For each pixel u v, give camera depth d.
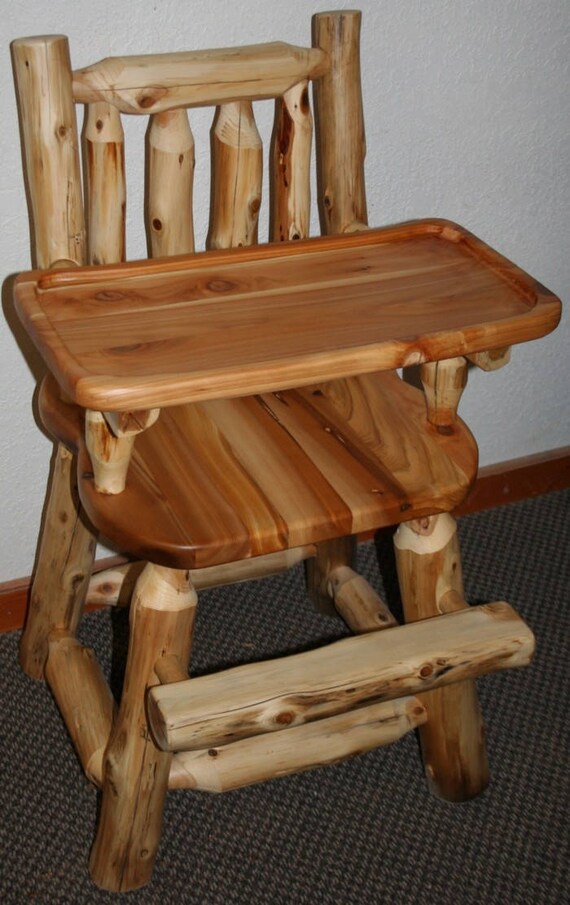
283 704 0.90
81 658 1.18
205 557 0.85
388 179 1.28
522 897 1.08
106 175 0.99
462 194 1.33
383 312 0.91
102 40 1.04
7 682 1.31
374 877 1.10
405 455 0.95
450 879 1.10
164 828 1.15
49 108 0.93
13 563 1.37
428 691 1.04
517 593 1.46
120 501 0.88
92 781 1.08
